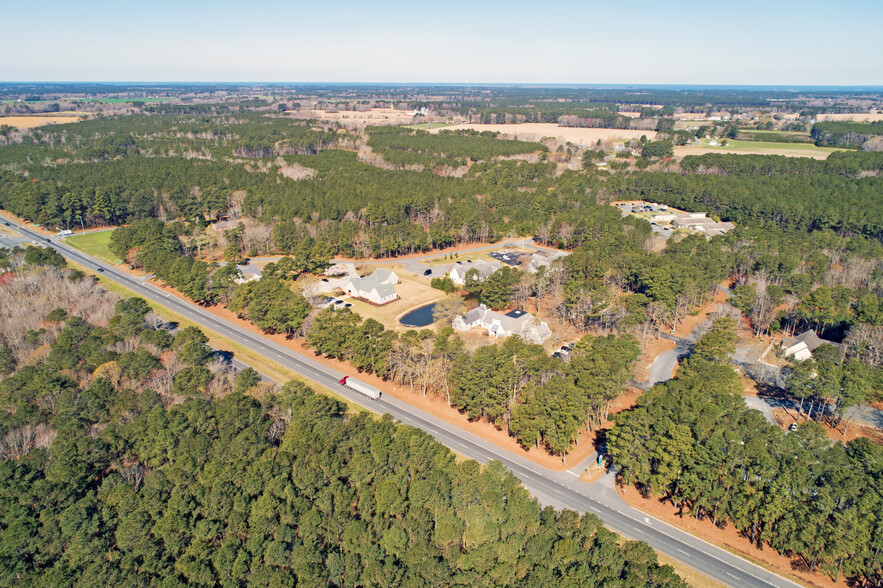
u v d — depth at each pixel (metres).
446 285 160.12
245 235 196.12
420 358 112.25
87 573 62.41
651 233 196.12
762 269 154.25
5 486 74.00
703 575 67.88
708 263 155.12
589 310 134.88
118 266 181.88
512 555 63.97
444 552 66.38
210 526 68.44
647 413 80.88
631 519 77.38
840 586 66.06
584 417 92.19
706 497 73.75
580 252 166.12
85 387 100.00
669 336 134.38
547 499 81.00
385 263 188.88
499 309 147.25
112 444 82.25
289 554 66.44
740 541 73.38
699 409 81.19
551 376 96.50
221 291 149.75
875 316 122.12
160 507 71.19
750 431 77.12
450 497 72.62
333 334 117.12
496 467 75.69
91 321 128.88
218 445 80.31
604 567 60.94
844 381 94.69
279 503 71.06
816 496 68.56
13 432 86.81
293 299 133.75
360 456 78.56
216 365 108.06
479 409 95.50
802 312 127.56
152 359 104.38
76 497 74.06
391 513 71.06
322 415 88.56
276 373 117.00
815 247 175.38
